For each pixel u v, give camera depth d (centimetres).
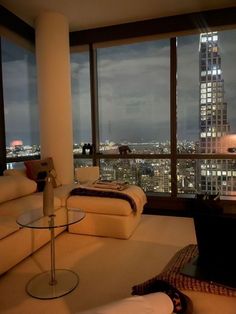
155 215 383
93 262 234
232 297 120
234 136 384
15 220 226
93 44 427
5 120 369
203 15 371
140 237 293
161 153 416
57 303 175
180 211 396
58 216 217
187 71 399
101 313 91
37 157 438
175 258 156
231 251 123
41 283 199
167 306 111
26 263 233
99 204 288
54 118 386
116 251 256
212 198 351
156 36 396
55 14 373
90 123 447
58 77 384
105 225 289
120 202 285
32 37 420
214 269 129
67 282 200
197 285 123
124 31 409
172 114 402
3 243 204
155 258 241
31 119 428
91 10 367
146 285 138
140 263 231
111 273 214
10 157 377
